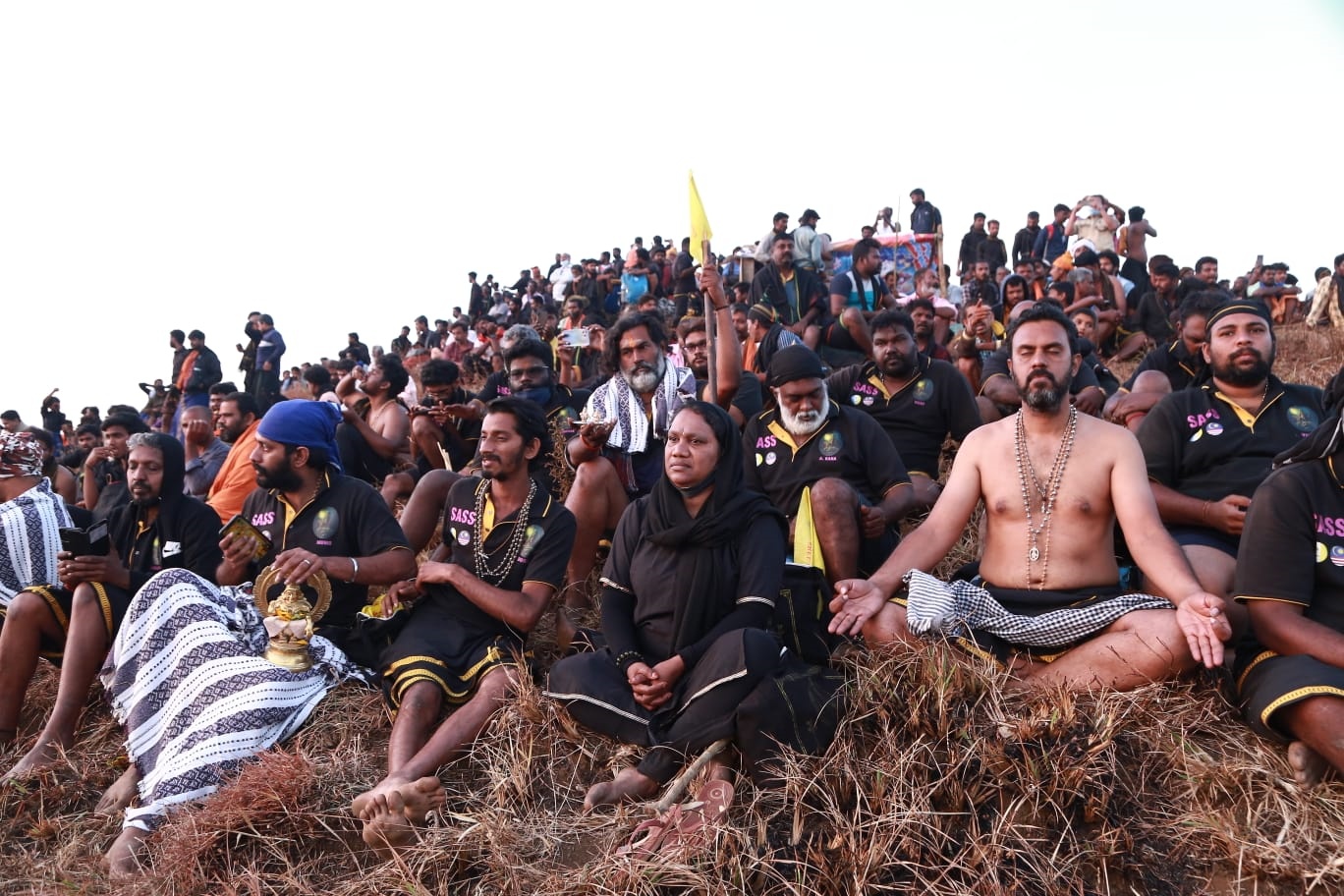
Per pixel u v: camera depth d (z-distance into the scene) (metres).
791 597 3.94
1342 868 2.92
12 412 10.99
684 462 3.74
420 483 5.52
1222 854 3.06
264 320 15.30
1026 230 16.42
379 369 7.73
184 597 4.27
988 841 3.10
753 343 8.20
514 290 19.59
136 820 3.73
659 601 3.81
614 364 5.79
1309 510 3.42
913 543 4.14
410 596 4.41
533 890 3.19
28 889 3.58
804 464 5.08
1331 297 14.07
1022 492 4.00
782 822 3.28
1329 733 3.12
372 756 3.99
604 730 3.68
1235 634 3.72
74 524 5.49
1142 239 14.77
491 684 4.04
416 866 3.29
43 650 4.64
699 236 5.71
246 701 4.00
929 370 6.05
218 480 6.44
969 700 3.58
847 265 14.30
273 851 3.49
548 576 4.35
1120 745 3.39
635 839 3.27
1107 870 3.06
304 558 4.35
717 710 3.45
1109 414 5.61
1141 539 3.76
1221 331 4.41
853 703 3.55
